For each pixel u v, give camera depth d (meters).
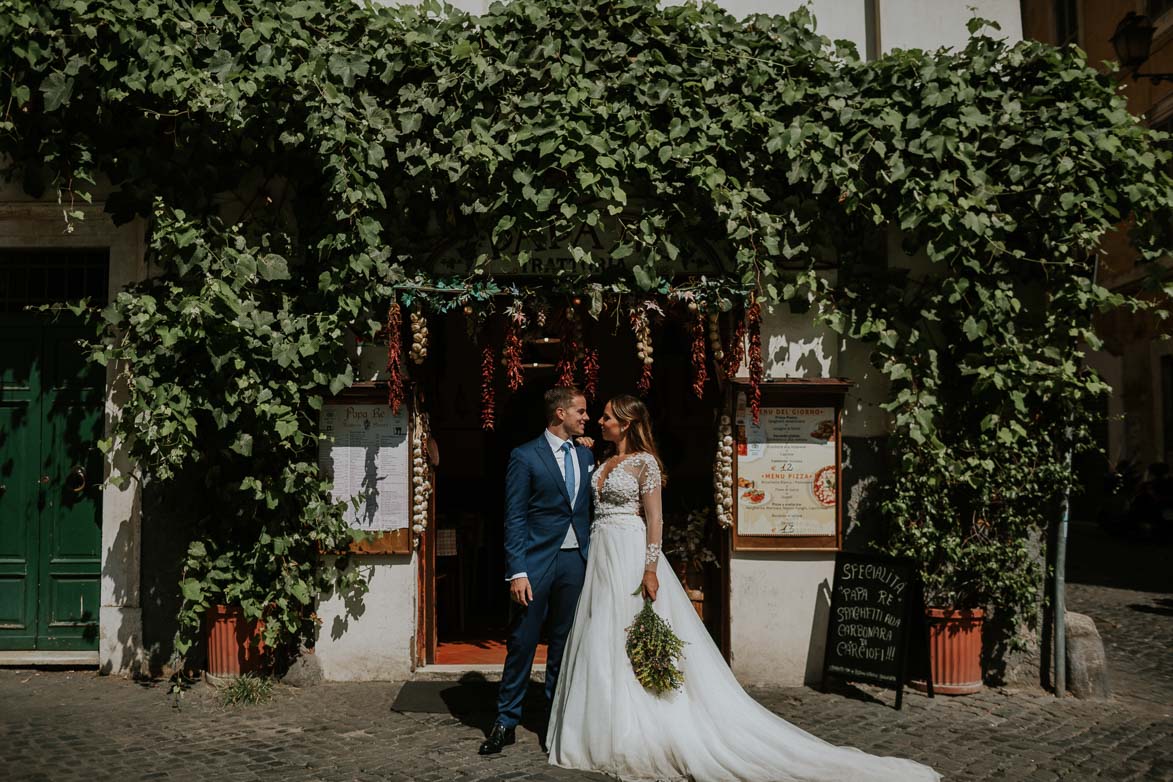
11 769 4.48
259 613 5.86
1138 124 6.27
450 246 6.27
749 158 6.14
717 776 4.28
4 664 6.41
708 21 6.24
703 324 6.46
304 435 6.05
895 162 6.05
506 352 6.17
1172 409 17.19
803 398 6.33
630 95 6.11
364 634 6.21
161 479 5.85
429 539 6.63
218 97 5.71
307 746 4.87
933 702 5.85
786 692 6.06
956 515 6.09
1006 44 6.57
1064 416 6.12
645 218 6.07
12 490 6.56
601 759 4.42
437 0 6.20
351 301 5.93
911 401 6.08
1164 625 8.63
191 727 5.20
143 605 6.32
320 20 6.13
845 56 6.27
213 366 5.71
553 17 6.12
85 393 6.56
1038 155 6.07
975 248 6.11
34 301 6.62
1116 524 16.34
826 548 6.28
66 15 5.74
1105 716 5.63
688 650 4.68
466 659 6.72
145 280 6.14
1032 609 6.11
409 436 6.26
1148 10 15.68
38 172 6.26
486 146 5.88
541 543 4.96
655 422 8.70
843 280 6.30
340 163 5.78
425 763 4.60
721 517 6.32
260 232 6.20
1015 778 4.50
